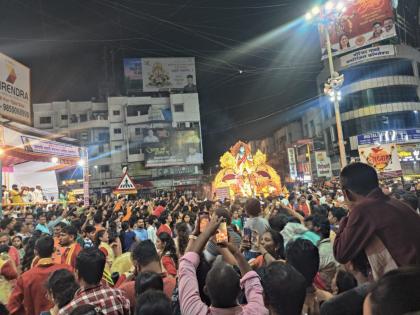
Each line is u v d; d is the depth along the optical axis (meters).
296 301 2.62
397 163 17.06
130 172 55.41
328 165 39.56
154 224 10.80
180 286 2.86
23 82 17.44
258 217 6.59
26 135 15.94
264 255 4.35
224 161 28.80
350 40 35.66
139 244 4.45
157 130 55.78
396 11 41.94
